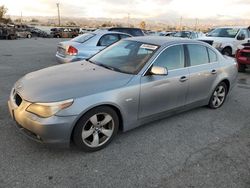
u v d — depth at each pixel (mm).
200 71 4914
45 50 16875
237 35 13461
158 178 3176
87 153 3617
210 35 14477
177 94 4551
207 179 3203
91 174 3184
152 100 4145
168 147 3914
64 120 3238
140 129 4441
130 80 3865
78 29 47875
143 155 3656
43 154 3525
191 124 4781
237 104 6098
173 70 4457
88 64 4582
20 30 37250
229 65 5668
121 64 4328
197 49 4984
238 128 4734
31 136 3387
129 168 3342
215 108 5648
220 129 4652
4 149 3592
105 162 3443
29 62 11164
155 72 4012
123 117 3842
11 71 8852
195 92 4926
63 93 3328
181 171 3336
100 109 3545
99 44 8648
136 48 4570
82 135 3471
